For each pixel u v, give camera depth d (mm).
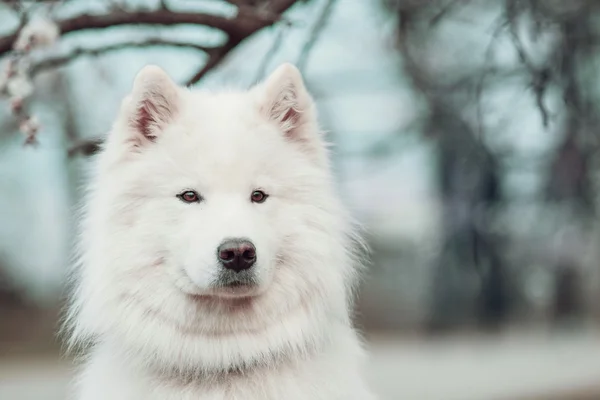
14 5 6480
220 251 4711
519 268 17141
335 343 5188
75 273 5453
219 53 6531
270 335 5012
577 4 7926
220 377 5008
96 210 5141
